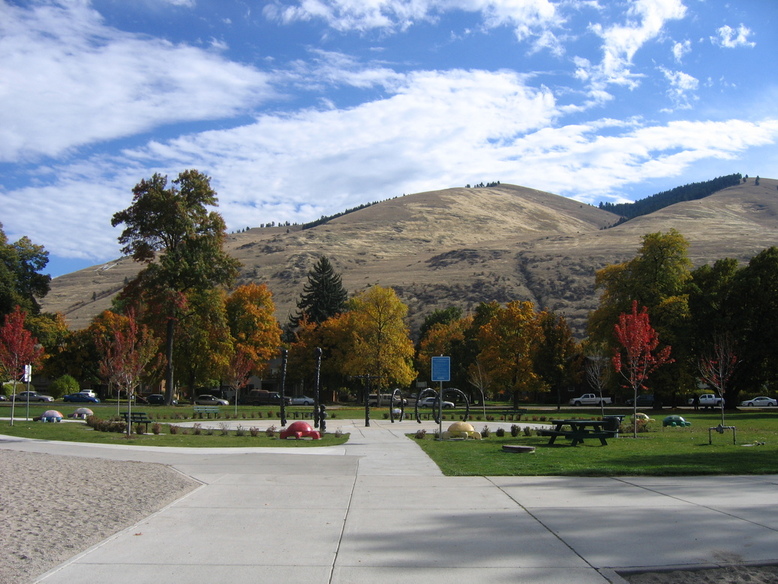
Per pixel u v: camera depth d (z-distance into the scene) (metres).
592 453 16.94
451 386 76.31
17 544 7.12
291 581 6.06
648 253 56.38
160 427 25.94
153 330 49.25
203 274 51.84
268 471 13.20
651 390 56.09
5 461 14.39
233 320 64.06
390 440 21.94
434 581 6.05
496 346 56.56
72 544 7.20
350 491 10.73
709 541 7.27
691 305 54.66
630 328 24.12
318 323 81.69
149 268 51.47
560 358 61.50
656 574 6.23
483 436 23.64
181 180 53.25
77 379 77.31
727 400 54.22
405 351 60.22
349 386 77.19
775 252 51.19
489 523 8.30
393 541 7.45
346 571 6.35
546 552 6.95
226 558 6.77
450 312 97.56
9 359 29.78
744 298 51.62
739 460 14.85
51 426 26.70
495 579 6.09
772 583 5.95
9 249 53.56
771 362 50.56
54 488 10.70
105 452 16.95
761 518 8.38
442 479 12.03
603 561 6.61
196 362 57.47
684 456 15.96
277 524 8.30
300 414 40.84
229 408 51.75
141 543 7.34
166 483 11.41
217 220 53.56
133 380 26.64
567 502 9.62
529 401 86.75
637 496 10.02
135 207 50.62
